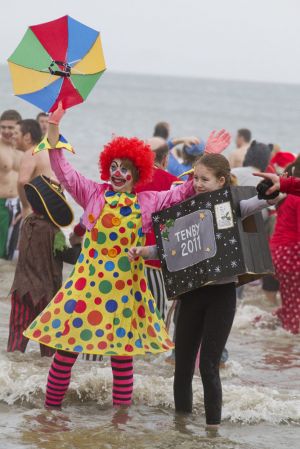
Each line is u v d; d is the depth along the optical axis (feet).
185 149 62.44
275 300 66.08
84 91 36.27
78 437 32.19
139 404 37.04
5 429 32.65
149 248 34.53
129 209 34.81
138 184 35.47
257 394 38.01
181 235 34.14
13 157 71.46
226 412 35.70
